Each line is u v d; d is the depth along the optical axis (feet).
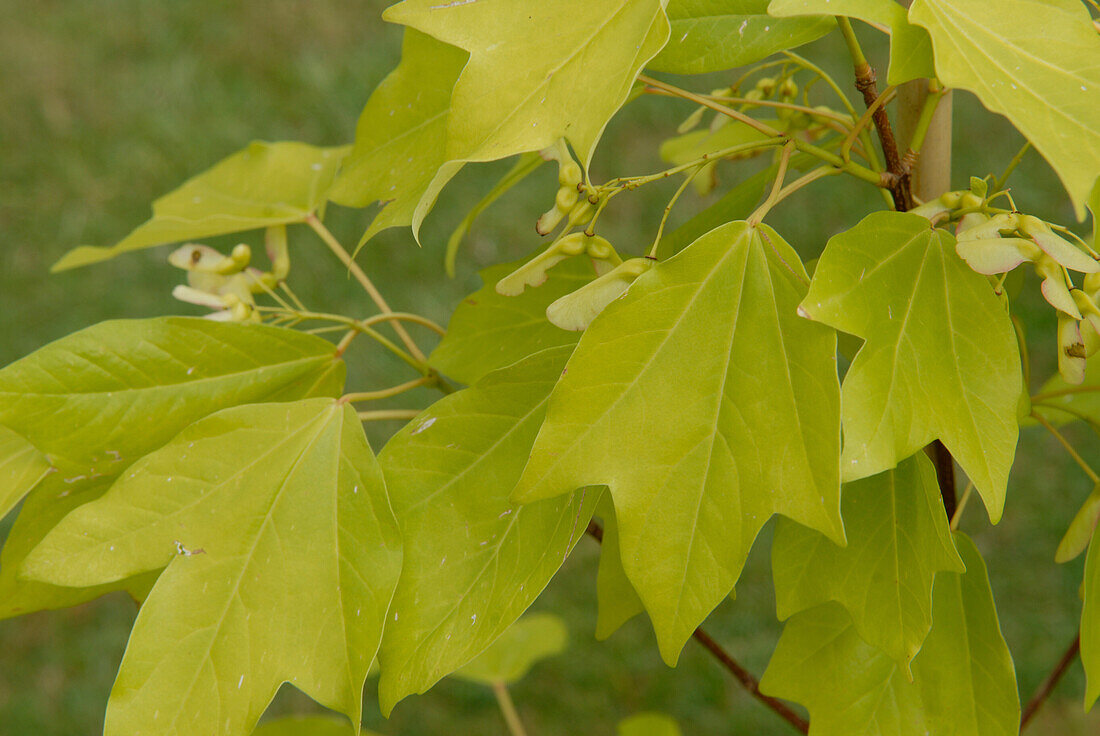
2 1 7.02
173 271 5.66
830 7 1.87
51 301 5.55
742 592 4.67
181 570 1.96
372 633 1.94
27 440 2.00
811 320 1.89
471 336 2.13
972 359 1.90
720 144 2.26
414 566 1.96
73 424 2.00
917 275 1.91
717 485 1.89
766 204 1.93
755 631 4.56
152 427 2.02
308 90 6.56
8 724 4.38
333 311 5.46
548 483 1.89
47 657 4.62
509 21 1.90
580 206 1.95
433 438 1.98
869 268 1.90
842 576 1.98
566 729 4.42
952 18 1.87
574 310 1.92
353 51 6.77
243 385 2.05
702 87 6.07
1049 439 4.86
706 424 1.89
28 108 6.45
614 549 2.06
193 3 7.01
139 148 6.27
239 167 2.25
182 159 6.23
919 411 1.89
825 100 5.58
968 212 1.93
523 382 1.98
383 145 2.07
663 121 6.13
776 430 1.88
